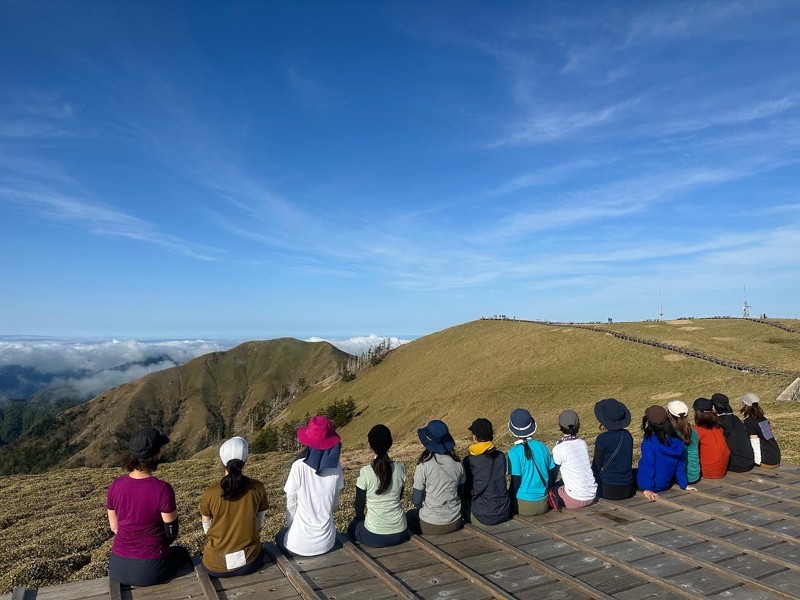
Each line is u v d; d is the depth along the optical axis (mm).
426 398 73938
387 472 6770
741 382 42188
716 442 9727
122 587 5668
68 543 12578
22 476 24406
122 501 5520
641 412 40156
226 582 5809
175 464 26750
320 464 6480
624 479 8562
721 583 5816
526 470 7871
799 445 15453
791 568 6133
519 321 106062
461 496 7652
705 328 72312
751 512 8031
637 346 65438
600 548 6727
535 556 6484
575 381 58312
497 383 65625
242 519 5891
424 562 6355
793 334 62000
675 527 7371
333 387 118938
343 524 11195
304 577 5887
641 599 5465
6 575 10148
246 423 164250
